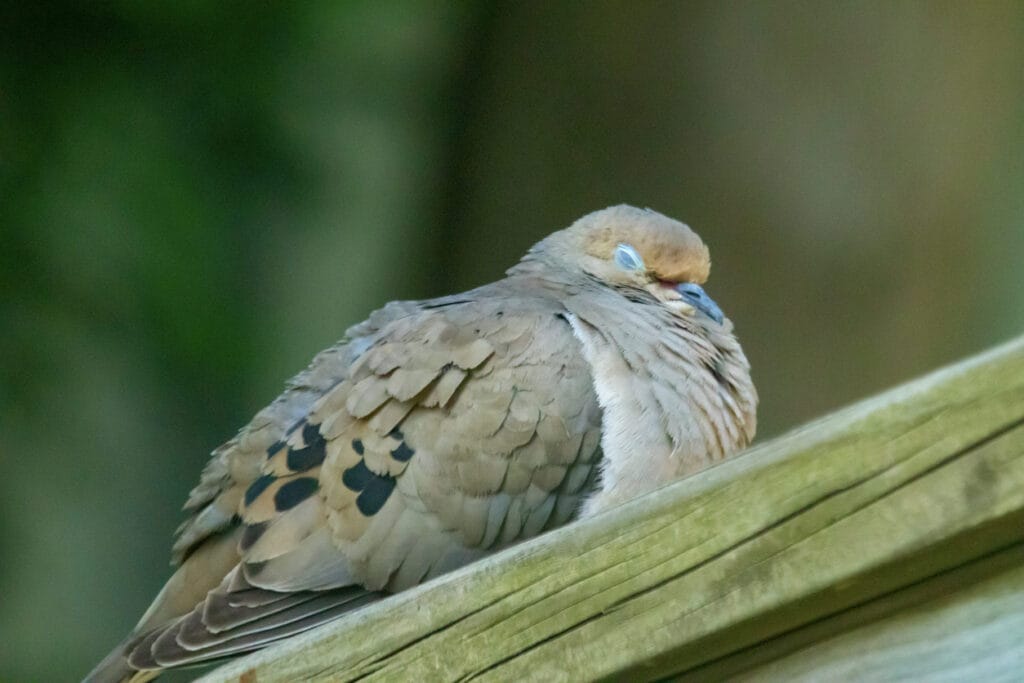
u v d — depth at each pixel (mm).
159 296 12430
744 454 3824
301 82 13320
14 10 12367
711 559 3811
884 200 11953
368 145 13844
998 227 12125
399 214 14250
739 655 3869
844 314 11977
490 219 12758
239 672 4734
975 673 3490
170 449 13570
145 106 12672
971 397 3369
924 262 12016
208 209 12805
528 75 12578
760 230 11984
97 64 12578
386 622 4469
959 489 3367
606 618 4004
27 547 12750
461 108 13125
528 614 4164
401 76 13742
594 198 12242
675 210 12078
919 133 11977
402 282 13664
